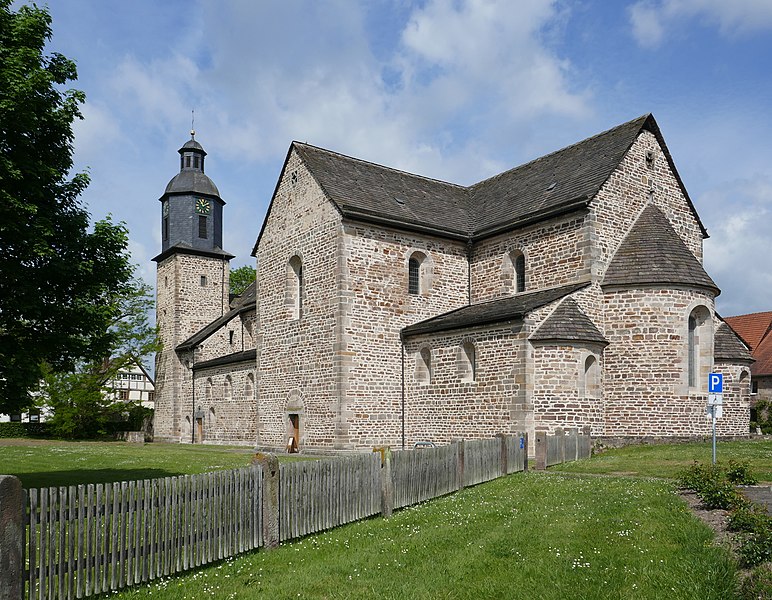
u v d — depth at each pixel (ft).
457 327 85.35
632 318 82.28
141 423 178.91
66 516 25.43
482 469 56.18
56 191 48.75
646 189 91.61
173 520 29.40
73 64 50.31
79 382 162.91
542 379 76.89
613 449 77.30
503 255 97.45
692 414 80.64
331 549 33.17
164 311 166.09
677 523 34.09
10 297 43.75
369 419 90.53
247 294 170.30
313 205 96.02
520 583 26.50
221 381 134.31
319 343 93.04
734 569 25.75
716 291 85.25
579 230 85.97
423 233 97.50
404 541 34.12
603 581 26.03
